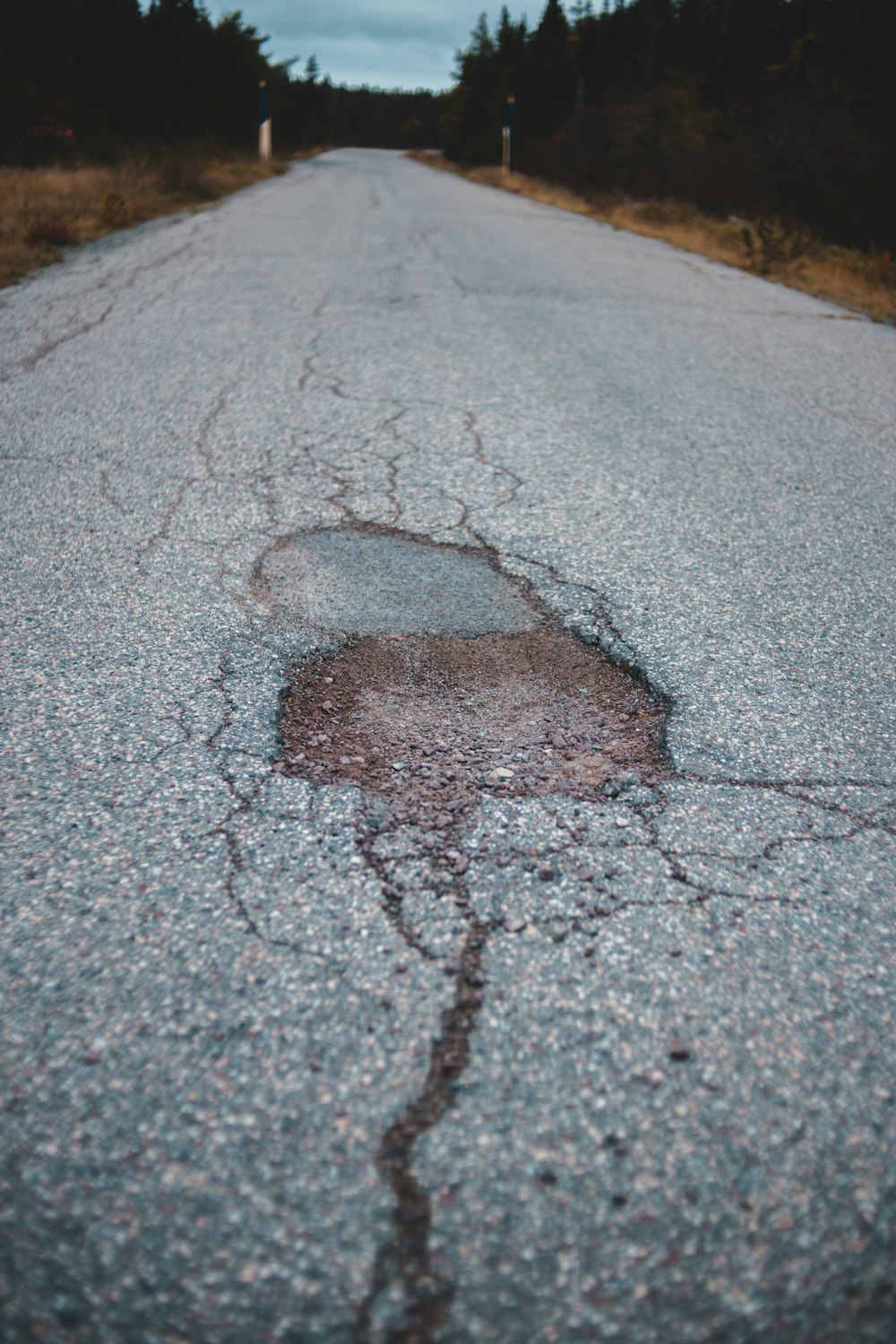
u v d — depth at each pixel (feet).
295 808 6.96
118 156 57.93
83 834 6.61
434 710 8.43
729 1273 4.10
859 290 32.42
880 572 11.28
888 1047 5.24
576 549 11.59
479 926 5.96
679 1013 5.40
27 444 14.24
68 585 10.18
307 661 9.01
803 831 6.96
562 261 34.96
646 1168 4.53
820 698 8.68
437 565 11.05
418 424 15.99
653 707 8.52
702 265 36.06
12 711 7.98
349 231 40.34
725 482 13.97
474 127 154.51
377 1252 4.14
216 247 33.50
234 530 11.71
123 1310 3.88
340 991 5.46
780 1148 4.65
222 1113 4.73
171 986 5.45
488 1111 4.79
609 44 127.65
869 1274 4.12
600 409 17.31
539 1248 4.17
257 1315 3.89
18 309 22.72
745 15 96.37
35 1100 4.75
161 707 8.13
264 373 18.53
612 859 6.57
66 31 65.10
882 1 58.54
